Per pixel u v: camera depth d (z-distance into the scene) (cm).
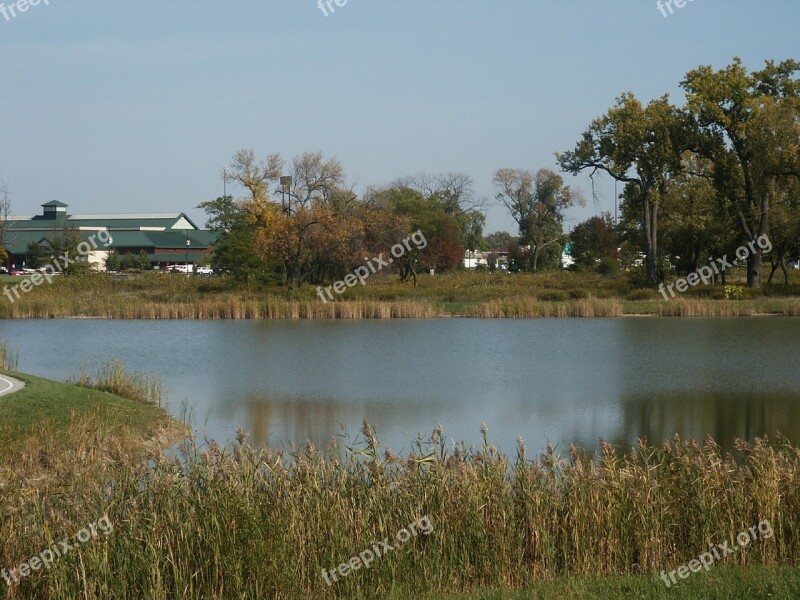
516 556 1202
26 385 2280
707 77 6644
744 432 2258
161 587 1099
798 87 6575
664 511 1257
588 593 1073
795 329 4834
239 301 5734
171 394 2881
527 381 3197
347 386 3083
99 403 2184
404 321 5400
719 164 6712
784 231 6619
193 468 1254
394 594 1120
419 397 2839
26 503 1198
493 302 5797
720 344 4244
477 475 1278
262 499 1214
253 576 1125
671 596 1052
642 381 3167
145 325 5231
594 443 2123
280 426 2345
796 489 1294
